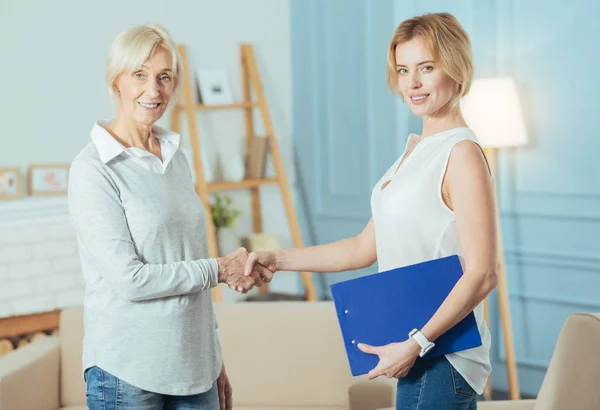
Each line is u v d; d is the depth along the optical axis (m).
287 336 3.31
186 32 5.24
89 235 2.21
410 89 2.09
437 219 2.05
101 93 4.91
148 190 2.29
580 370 1.88
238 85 5.48
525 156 4.56
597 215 4.32
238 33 5.46
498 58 4.61
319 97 5.53
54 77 4.73
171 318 2.28
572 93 4.36
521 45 4.52
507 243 4.67
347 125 5.38
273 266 2.50
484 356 2.11
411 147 2.21
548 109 4.45
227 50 5.42
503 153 4.63
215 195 5.28
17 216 4.31
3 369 3.09
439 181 2.04
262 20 5.56
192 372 2.32
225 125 5.45
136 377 2.24
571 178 4.41
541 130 4.49
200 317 2.37
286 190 5.35
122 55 2.27
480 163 2.01
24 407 3.13
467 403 2.08
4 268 4.29
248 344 3.32
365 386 2.99
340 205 5.50
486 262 1.97
